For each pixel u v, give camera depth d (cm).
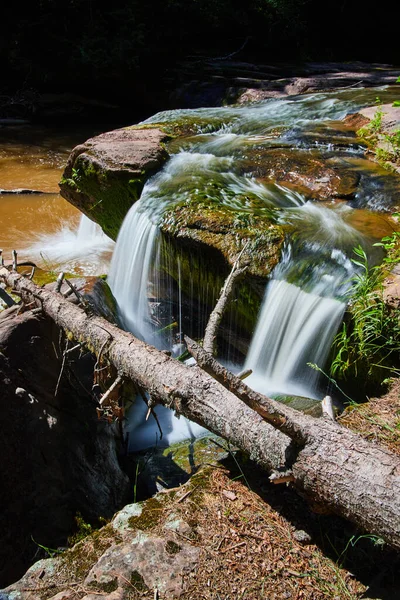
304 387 443
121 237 598
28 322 360
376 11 1720
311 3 1703
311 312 428
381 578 249
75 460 338
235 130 762
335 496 247
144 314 575
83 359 378
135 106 1454
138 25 1414
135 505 294
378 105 803
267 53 1559
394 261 422
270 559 258
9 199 886
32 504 315
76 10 1455
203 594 244
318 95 940
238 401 284
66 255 711
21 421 322
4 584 297
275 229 487
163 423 439
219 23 1520
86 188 655
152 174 619
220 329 523
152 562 258
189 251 509
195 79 1333
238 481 304
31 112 1381
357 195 553
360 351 387
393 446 314
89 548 272
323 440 257
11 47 1430
